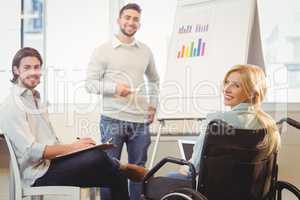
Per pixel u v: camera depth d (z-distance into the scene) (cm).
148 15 371
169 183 220
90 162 229
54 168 230
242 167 210
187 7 339
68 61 376
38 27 381
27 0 382
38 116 245
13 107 232
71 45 376
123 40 321
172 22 367
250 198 220
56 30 378
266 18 357
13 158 230
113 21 373
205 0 329
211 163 206
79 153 231
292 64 352
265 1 357
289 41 355
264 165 218
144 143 325
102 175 235
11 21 383
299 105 346
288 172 342
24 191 230
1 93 368
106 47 320
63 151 231
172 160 211
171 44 341
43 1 380
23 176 231
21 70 242
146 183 223
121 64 318
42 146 228
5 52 381
